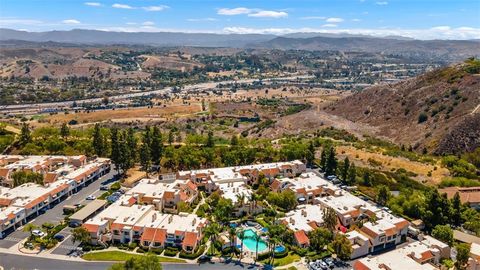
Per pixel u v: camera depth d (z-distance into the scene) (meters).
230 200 190.12
